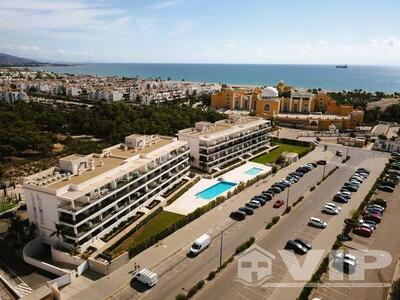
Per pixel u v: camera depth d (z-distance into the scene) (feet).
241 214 284.00
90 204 237.66
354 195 332.60
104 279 208.54
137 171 292.40
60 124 573.74
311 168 412.57
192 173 393.50
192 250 231.71
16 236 258.78
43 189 234.79
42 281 210.79
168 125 534.37
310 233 259.80
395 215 288.92
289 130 652.89
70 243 234.99
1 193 346.13
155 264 222.28
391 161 438.40
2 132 451.53
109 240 251.60
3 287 207.41
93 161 283.59
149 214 289.12
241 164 438.81
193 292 191.31
